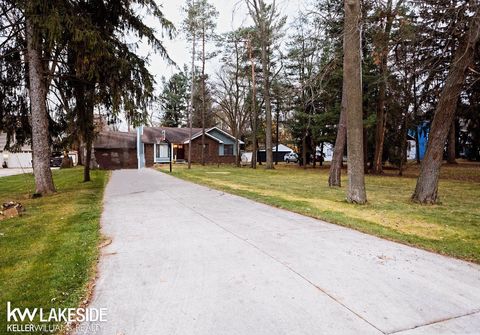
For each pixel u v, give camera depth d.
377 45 8.17
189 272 3.54
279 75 26.22
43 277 3.37
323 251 4.29
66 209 7.31
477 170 21.67
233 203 8.10
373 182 15.11
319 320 2.57
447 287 3.20
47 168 10.02
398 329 2.45
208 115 43.53
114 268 3.65
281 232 5.27
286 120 31.45
